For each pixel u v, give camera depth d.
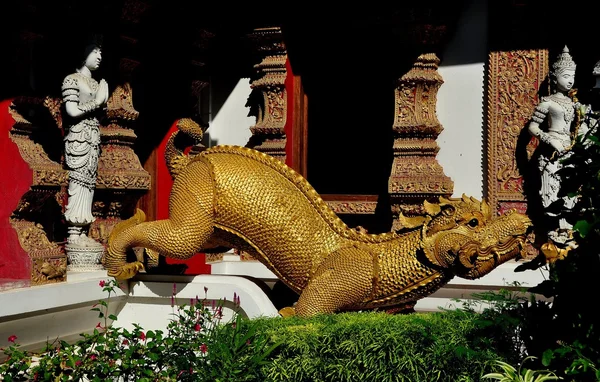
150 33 9.02
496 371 5.04
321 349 5.34
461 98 8.55
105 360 5.47
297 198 6.71
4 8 6.75
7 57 6.76
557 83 7.88
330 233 6.62
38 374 5.36
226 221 6.69
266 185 6.71
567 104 7.83
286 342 5.36
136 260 7.52
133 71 8.41
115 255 6.88
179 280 6.98
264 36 8.92
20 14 6.66
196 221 6.65
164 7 8.73
